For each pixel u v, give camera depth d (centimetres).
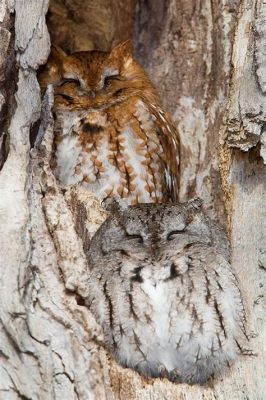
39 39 1016
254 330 1034
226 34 1250
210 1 1291
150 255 980
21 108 989
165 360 969
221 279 970
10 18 982
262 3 1112
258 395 984
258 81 1081
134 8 1383
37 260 930
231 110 1098
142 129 1202
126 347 961
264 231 1092
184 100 1286
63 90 1220
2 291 883
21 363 873
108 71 1252
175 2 1328
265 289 1068
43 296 913
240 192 1116
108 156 1176
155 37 1345
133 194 1181
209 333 956
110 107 1212
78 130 1180
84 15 1404
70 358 888
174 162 1236
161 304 958
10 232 905
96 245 1027
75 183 1159
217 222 1098
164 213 1016
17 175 948
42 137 1006
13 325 877
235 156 1125
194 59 1294
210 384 986
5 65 968
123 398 942
